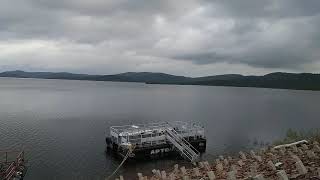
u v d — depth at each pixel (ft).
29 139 176.55
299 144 58.08
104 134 198.90
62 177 114.11
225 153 155.84
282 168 37.91
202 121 280.72
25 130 203.21
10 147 156.15
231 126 253.03
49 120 252.83
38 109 331.16
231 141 189.26
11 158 132.67
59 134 194.49
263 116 330.95
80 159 139.95
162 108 393.91
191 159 135.54
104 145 168.45
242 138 199.93
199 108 411.34
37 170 121.90
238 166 47.01
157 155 144.36
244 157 55.01
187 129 167.94
